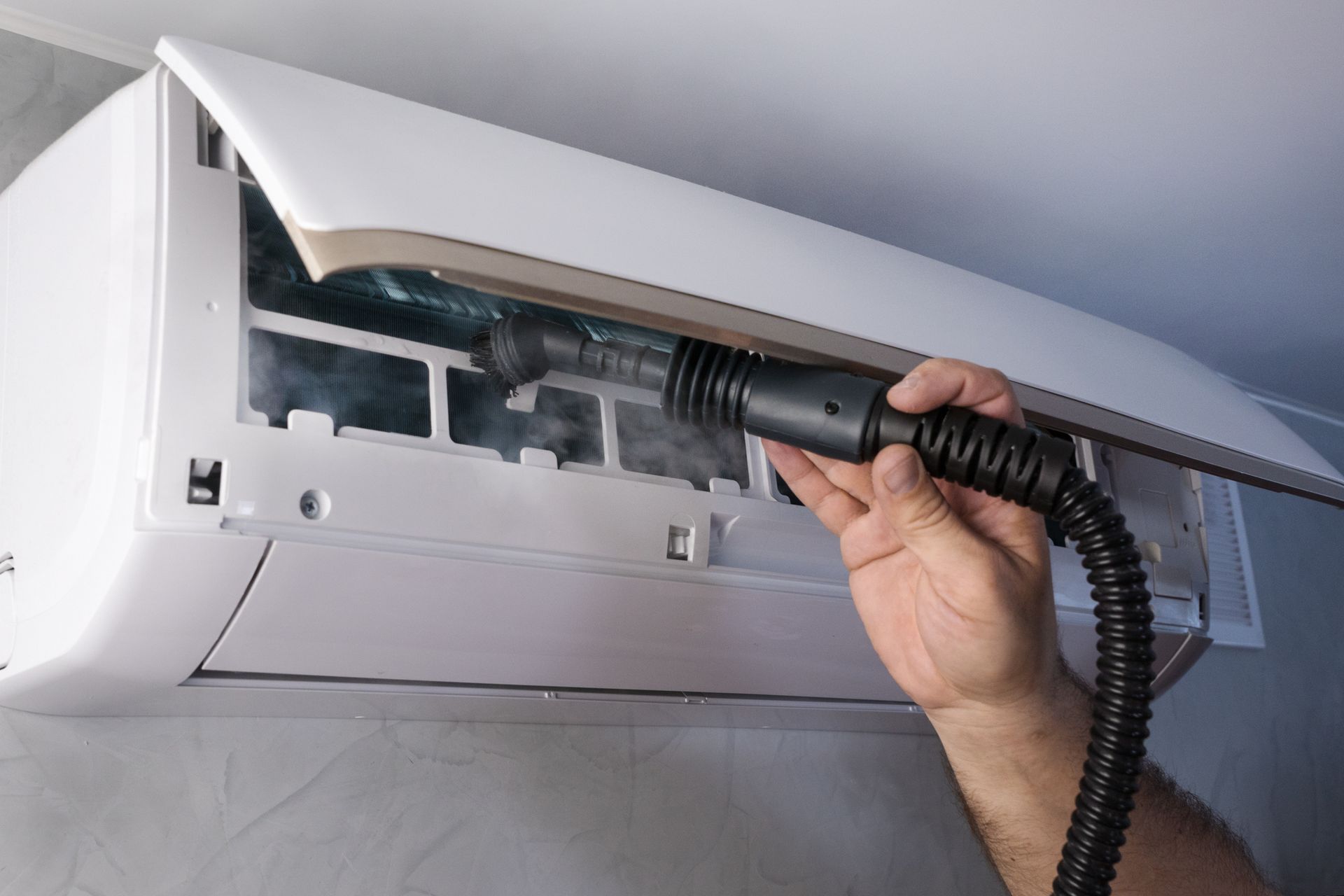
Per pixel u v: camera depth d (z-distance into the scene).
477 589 0.79
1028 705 0.57
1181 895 0.59
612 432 0.86
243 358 0.69
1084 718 0.61
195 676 0.80
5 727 0.89
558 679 0.95
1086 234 1.55
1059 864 0.49
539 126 1.25
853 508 0.64
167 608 0.68
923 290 0.85
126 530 0.64
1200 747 2.04
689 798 1.26
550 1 1.03
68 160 0.81
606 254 0.58
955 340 0.76
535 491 0.79
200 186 0.69
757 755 1.34
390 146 0.58
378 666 0.84
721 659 1.00
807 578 0.97
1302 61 1.16
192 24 1.05
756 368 0.61
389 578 0.75
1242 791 2.09
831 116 1.24
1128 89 1.21
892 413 0.52
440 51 1.11
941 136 1.29
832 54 1.13
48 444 0.75
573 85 1.17
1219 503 2.20
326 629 0.77
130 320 0.67
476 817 1.10
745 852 1.29
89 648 0.70
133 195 0.70
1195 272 1.69
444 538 0.75
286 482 0.68
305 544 0.69
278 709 0.94
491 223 0.55
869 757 1.45
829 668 1.09
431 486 0.74
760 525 0.93
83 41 1.07
